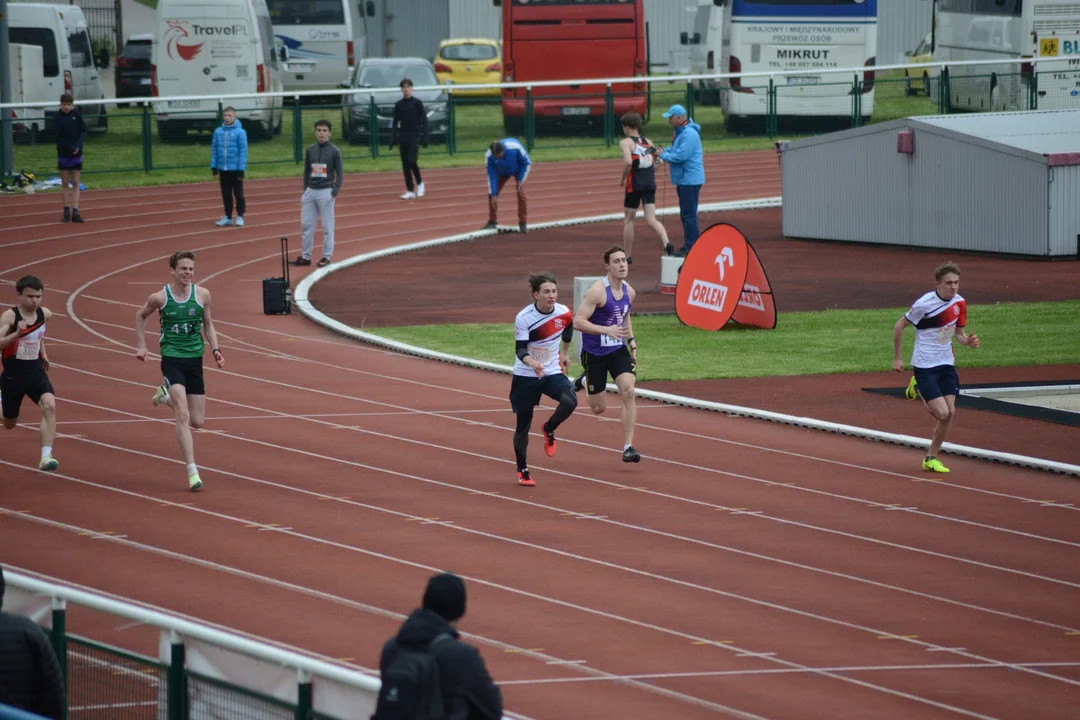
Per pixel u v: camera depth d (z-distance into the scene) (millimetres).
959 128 104750
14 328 48562
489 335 77312
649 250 107062
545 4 158625
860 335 76688
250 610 36125
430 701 20172
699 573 39969
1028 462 52625
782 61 160500
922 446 55406
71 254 103250
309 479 49562
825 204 112500
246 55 151500
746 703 30594
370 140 150500
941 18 174125
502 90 158750
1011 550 42750
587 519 45250
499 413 60469
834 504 47594
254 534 43000
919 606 37531
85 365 68938
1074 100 152250
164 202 127062
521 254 106000
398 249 107375
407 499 47219
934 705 30672
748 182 142875
